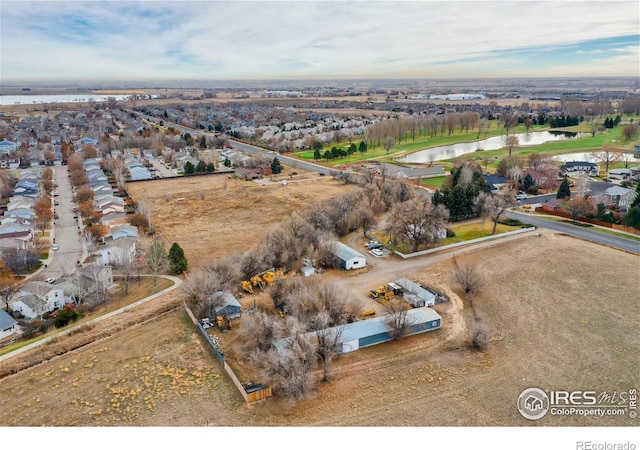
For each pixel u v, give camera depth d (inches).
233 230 3693.4
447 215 3373.5
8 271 2901.1
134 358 1967.3
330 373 1802.4
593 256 2930.6
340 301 2222.0
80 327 2198.6
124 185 5034.5
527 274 2714.1
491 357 1940.2
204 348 2030.0
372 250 3134.8
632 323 2170.3
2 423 1588.3
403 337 2096.5
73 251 3353.8
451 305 2395.4
